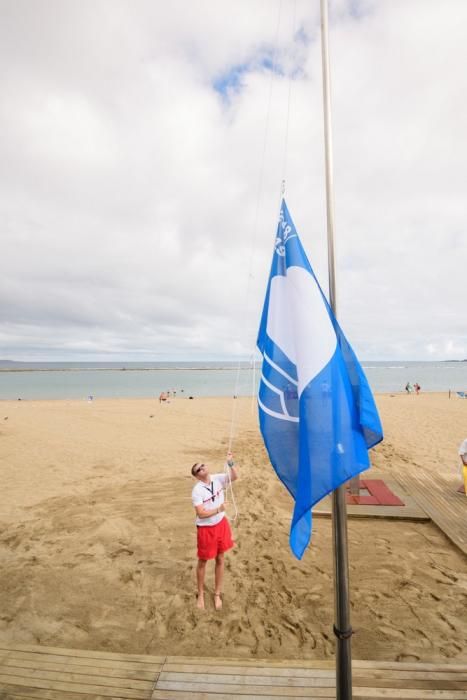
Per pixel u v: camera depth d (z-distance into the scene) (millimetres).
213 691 2551
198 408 21906
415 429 13883
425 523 5820
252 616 3732
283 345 2400
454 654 3146
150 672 2750
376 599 3951
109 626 3604
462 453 6762
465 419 16438
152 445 11484
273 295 2512
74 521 6086
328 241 2199
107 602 4000
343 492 1960
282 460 2273
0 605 3955
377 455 9844
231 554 5023
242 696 2502
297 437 2285
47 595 4129
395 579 4328
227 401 27156
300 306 2240
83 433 13453
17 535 5605
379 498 6574
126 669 2783
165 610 3852
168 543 5352
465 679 2625
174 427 14781
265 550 5125
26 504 6805
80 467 9141
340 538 1954
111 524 5969
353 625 3539
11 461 9656
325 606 3885
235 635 3455
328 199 2188
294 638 3398
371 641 3311
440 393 35188
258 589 4207
